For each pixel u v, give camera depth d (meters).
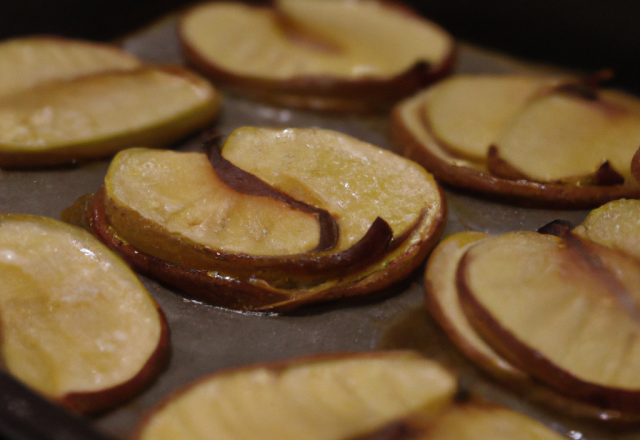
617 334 0.27
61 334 0.27
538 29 0.39
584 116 0.32
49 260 0.28
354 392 0.26
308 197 0.29
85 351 0.27
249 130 0.30
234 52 0.35
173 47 0.37
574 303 0.27
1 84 0.32
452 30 0.40
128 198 0.28
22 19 0.37
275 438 0.25
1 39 0.37
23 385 0.26
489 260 0.28
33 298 0.27
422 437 0.26
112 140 0.31
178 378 0.27
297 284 0.28
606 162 0.30
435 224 0.29
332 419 0.26
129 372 0.26
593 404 0.27
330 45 0.36
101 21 0.38
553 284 0.27
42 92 0.32
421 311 0.28
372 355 0.27
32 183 0.31
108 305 0.27
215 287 0.28
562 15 0.39
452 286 0.28
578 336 0.27
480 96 0.33
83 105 0.32
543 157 0.31
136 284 0.28
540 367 0.27
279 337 0.28
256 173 0.29
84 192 0.30
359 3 0.36
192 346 0.28
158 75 0.33
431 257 0.28
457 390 0.27
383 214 0.29
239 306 0.28
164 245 0.28
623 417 0.27
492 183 0.31
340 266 0.28
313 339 0.28
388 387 0.26
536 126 0.32
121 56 0.34
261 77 0.34
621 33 0.38
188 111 0.32
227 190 0.29
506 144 0.31
